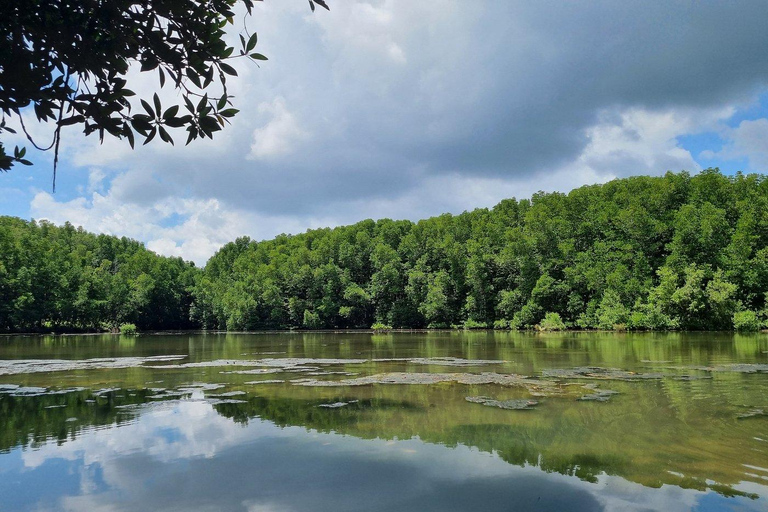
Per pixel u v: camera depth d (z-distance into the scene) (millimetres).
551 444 7145
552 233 65500
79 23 3266
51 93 3322
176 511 4973
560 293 60344
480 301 68562
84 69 3346
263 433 8055
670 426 8062
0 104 3307
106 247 111312
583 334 44062
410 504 5066
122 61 3457
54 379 15547
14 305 66375
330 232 106750
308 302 82750
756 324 43500
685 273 48719
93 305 75000
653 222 55938
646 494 5207
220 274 105250
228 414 9594
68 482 5855
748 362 17953
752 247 49188
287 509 4980
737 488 5348
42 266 72938
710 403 9945
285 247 106062
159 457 6805
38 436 8016
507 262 66875
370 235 98688
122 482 5820
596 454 6629
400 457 6656
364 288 85688
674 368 16219
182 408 10250
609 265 57094
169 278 93562
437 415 9250
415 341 37969
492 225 77000
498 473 5965
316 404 10523
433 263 81125
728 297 44781
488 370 16406
